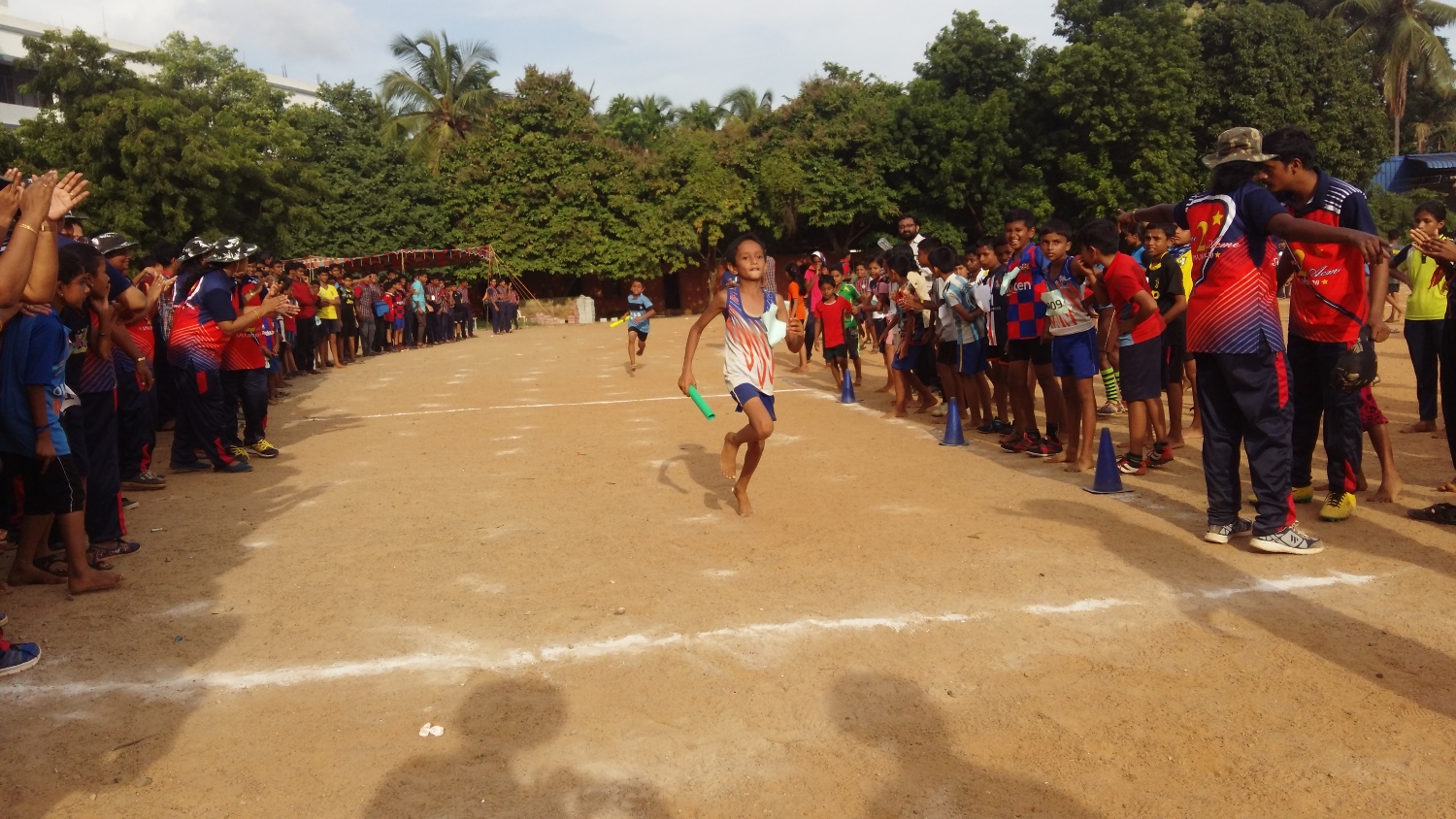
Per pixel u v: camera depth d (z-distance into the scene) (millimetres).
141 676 4047
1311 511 6094
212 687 3936
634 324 16078
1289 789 3057
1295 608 4496
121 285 6902
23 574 5195
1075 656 4047
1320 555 5215
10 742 3512
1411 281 8531
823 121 38656
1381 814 2918
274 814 3035
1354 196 5395
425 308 25750
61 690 3932
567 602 4809
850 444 8883
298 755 3387
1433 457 7559
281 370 15430
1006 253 8984
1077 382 7410
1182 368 8086
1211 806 2980
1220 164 5363
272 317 13875
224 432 8375
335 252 36250
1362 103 37438
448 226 38656
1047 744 3352
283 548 5891
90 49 24359
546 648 4238
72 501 5016
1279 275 6129
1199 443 8359
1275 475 5238
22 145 23375
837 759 3287
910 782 3141
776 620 4492
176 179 24172
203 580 5285
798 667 3998
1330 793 3033
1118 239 7023
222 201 25359
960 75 38000
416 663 4121
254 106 34406
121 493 7438
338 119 37500
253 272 13961
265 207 26969
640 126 49406
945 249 9555
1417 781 3080
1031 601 4672
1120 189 34062
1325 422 5789
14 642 4289
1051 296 7379
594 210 38156
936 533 5848
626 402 12273
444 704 3736
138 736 3549
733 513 6453
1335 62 36781
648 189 38906
